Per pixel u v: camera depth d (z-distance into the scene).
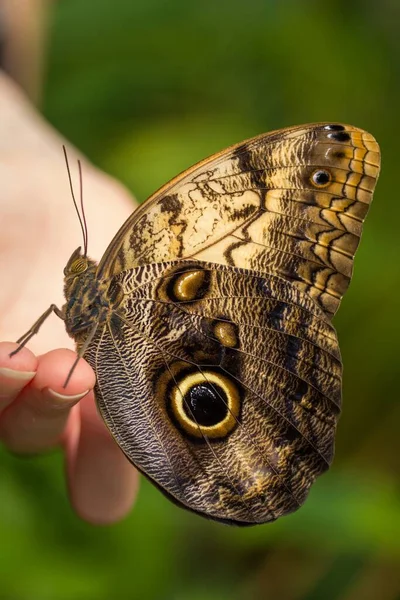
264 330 0.53
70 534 0.61
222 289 0.53
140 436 0.53
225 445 0.53
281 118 0.73
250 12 0.72
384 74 0.73
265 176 0.53
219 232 0.53
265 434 0.53
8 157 0.63
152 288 0.53
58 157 0.64
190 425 0.53
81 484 0.58
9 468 0.62
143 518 0.62
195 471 0.53
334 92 0.72
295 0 0.73
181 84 0.72
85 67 0.71
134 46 0.71
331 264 0.53
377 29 0.75
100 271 0.53
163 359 0.53
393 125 0.72
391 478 0.66
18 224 0.60
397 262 0.68
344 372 0.68
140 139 0.69
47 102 0.71
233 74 0.72
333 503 0.62
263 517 0.52
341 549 0.64
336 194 0.53
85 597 0.60
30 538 0.60
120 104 0.71
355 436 0.67
